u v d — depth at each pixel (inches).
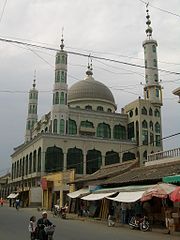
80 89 3346.5
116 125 3262.8
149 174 1042.7
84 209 1409.9
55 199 2053.4
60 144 2674.7
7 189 3772.1
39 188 2333.9
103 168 1684.3
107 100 3366.1
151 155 1259.2
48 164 2593.5
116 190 1090.7
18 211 1726.1
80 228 884.6
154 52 3100.4
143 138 3036.4
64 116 2903.5
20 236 668.1
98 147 2815.0
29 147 2992.1
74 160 2694.4
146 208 1016.2
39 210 1876.2
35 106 3732.8
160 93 3174.2
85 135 2923.2
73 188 1765.5
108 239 660.7
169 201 903.7
